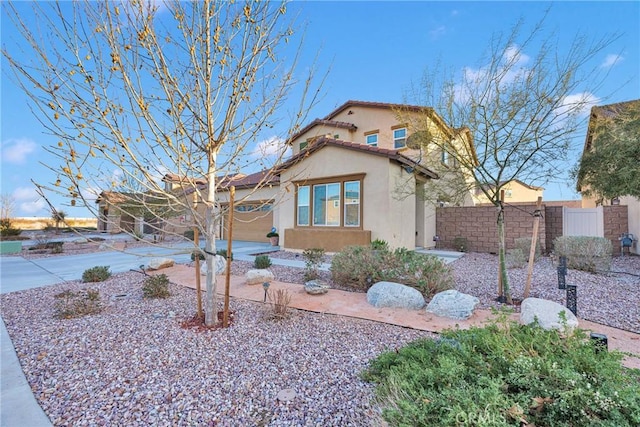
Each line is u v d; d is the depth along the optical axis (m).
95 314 5.27
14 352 3.81
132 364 3.49
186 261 11.16
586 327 4.47
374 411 2.50
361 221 11.49
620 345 3.85
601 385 2.02
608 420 1.77
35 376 3.25
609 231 11.98
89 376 3.24
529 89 5.43
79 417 2.58
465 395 1.99
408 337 4.23
